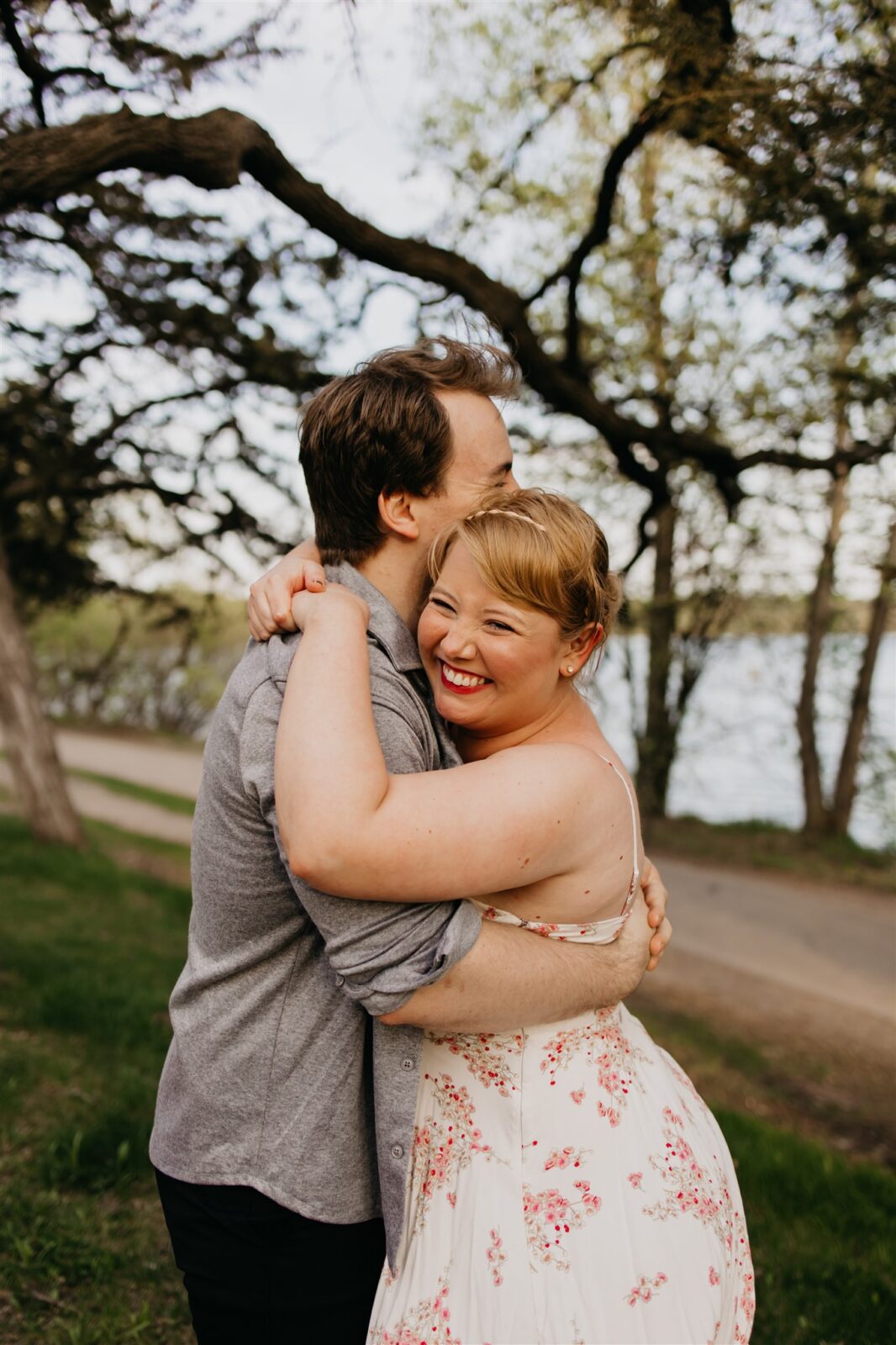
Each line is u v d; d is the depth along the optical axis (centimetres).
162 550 748
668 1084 150
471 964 123
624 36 311
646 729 1234
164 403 578
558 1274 125
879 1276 299
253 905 133
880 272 335
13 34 233
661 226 426
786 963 796
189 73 248
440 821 117
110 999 483
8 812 1259
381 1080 132
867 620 1388
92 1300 247
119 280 425
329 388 146
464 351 150
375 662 134
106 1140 320
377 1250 142
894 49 264
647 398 500
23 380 530
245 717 132
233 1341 139
